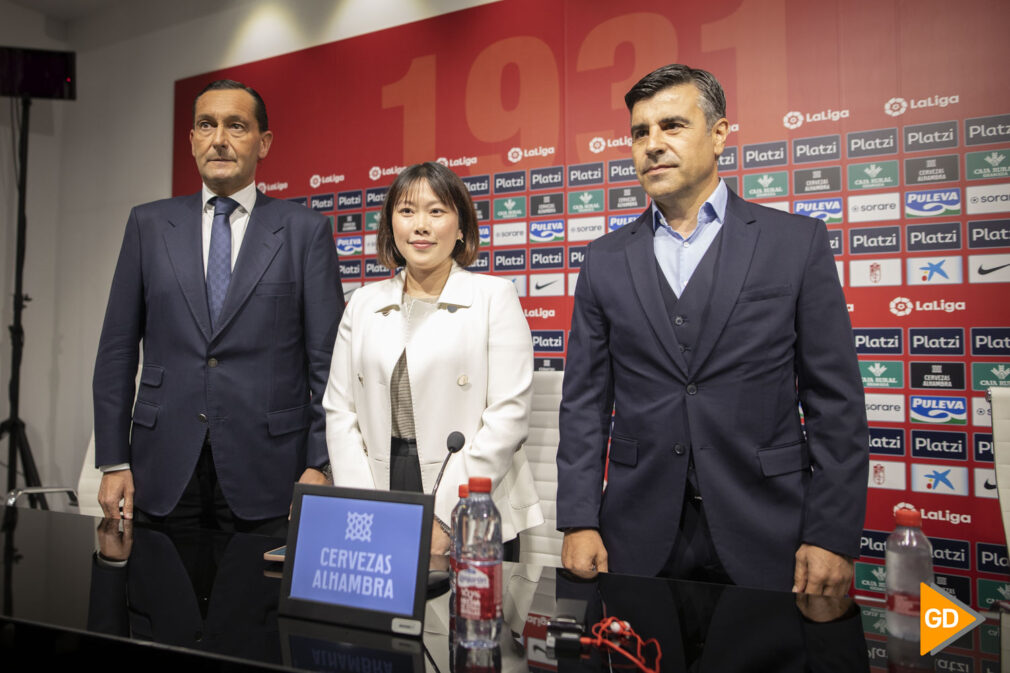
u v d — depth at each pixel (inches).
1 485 161.5
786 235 56.9
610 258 62.1
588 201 115.8
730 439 55.1
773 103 102.7
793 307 55.5
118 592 43.6
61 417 168.6
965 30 91.9
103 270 166.1
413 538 38.4
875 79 96.7
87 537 58.8
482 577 38.1
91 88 169.8
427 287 68.9
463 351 65.1
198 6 156.6
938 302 93.3
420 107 131.3
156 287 74.8
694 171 57.6
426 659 33.3
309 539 40.9
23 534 59.8
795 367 58.1
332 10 141.4
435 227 64.4
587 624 38.1
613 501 59.1
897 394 95.5
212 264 75.5
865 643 35.4
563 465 60.4
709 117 58.2
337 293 80.0
